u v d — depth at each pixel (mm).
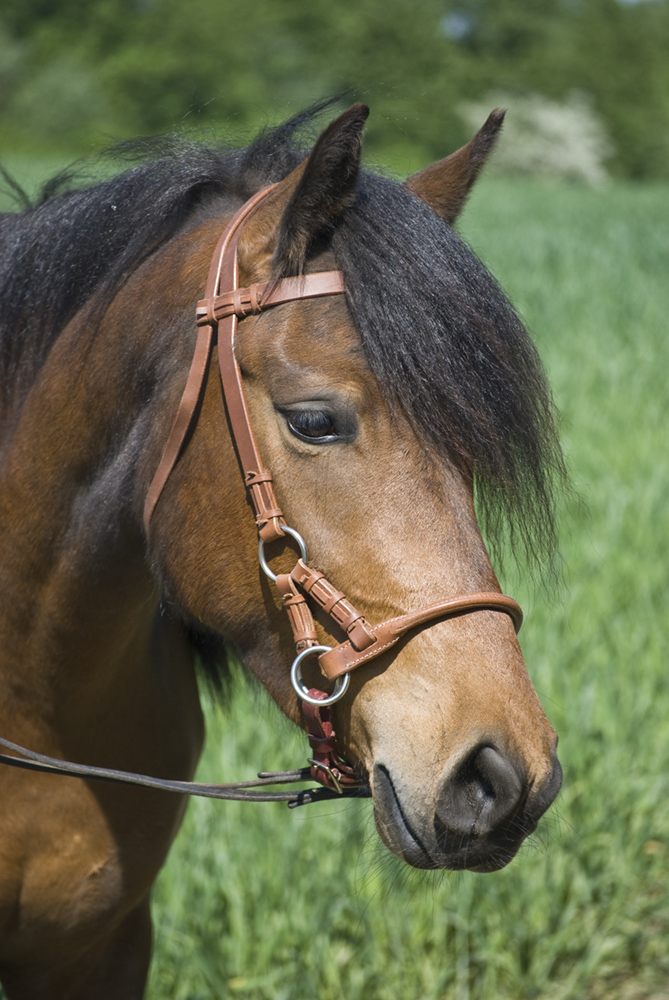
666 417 8445
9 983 2217
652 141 67188
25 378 2047
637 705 4258
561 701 4219
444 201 1929
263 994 3242
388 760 1544
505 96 59531
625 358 10281
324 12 57062
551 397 1757
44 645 1985
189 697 2252
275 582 1630
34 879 2045
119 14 56906
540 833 2066
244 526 1668
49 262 2016
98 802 2049
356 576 1563
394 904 3371
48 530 1956
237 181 1939
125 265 1895
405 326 1541
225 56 53719
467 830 1485
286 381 1576
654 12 72562
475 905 3496
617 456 7141
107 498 1873
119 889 2125
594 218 25594
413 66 56781
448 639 1531
